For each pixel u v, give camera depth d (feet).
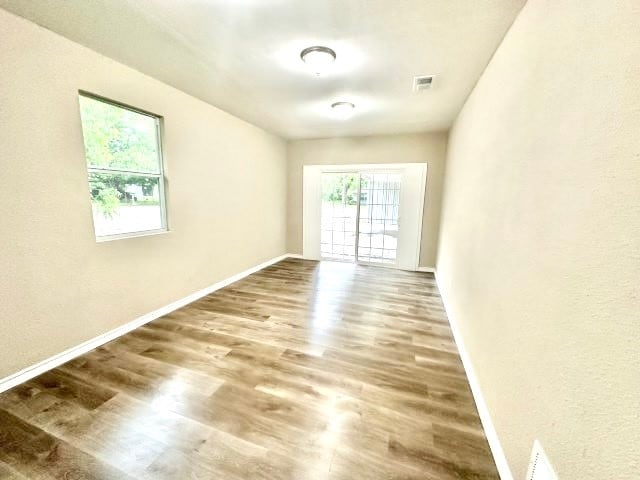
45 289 6.32
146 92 8.30
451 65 7.22
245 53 6.92
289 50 6.74
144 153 8.73
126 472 4.12
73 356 6.94
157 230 9.36
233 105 10.97
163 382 6.11
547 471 3.00
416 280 14.12
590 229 2.56
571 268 2.82
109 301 7.78
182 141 9.78
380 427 5.01
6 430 4.80
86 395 5.66
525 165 4.21
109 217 7.88
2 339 5.69
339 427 5.00
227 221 12.57
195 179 10.52
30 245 6.02
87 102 7.12
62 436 4.69
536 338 3.48
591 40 2.73
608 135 2.38
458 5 4.97
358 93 9.41
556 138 3.33
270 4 5.09
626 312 2.09
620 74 2.28
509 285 4.49
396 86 8.73
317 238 18.08
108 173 7.75
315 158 17.24
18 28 5.54
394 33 5.94
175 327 8.70
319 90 9.22
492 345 5.09
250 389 5.94
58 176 6.42
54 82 6.19
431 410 5.45
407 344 7.93
